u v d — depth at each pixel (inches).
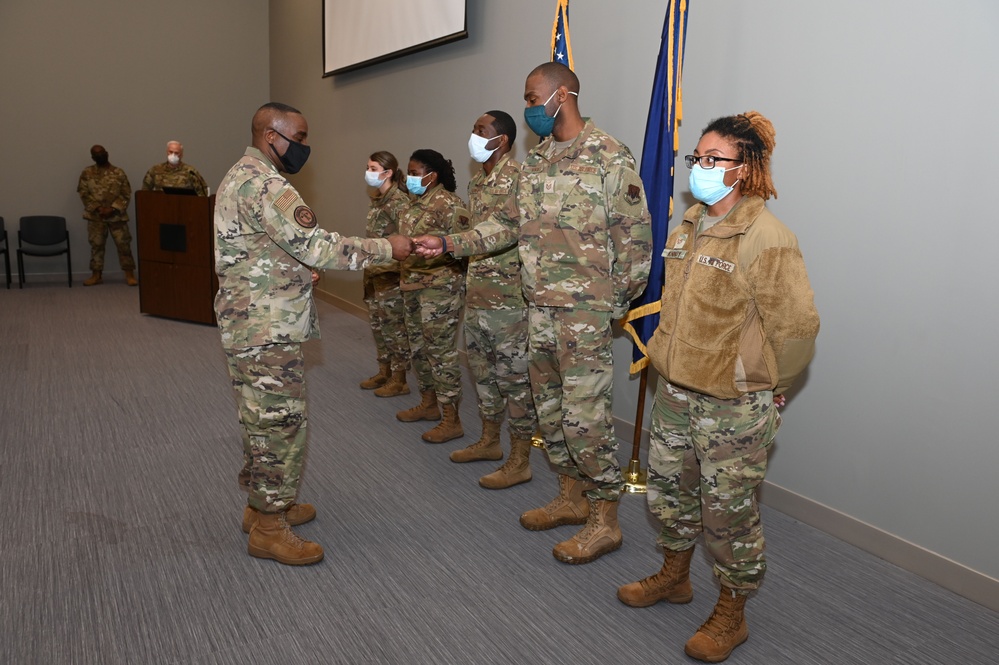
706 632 73.7
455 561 91.8
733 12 108.7
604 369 87.3
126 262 301.7
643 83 125.4
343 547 94.7
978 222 82.7
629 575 89.5
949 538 88.4
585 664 72.2
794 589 87.3
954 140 84.0
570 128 87.3
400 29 198.7
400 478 117.4
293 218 80.4
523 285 90.9
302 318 85.5
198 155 324.8
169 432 134.9
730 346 65.7
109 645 73.3
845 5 93.8
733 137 65.9
